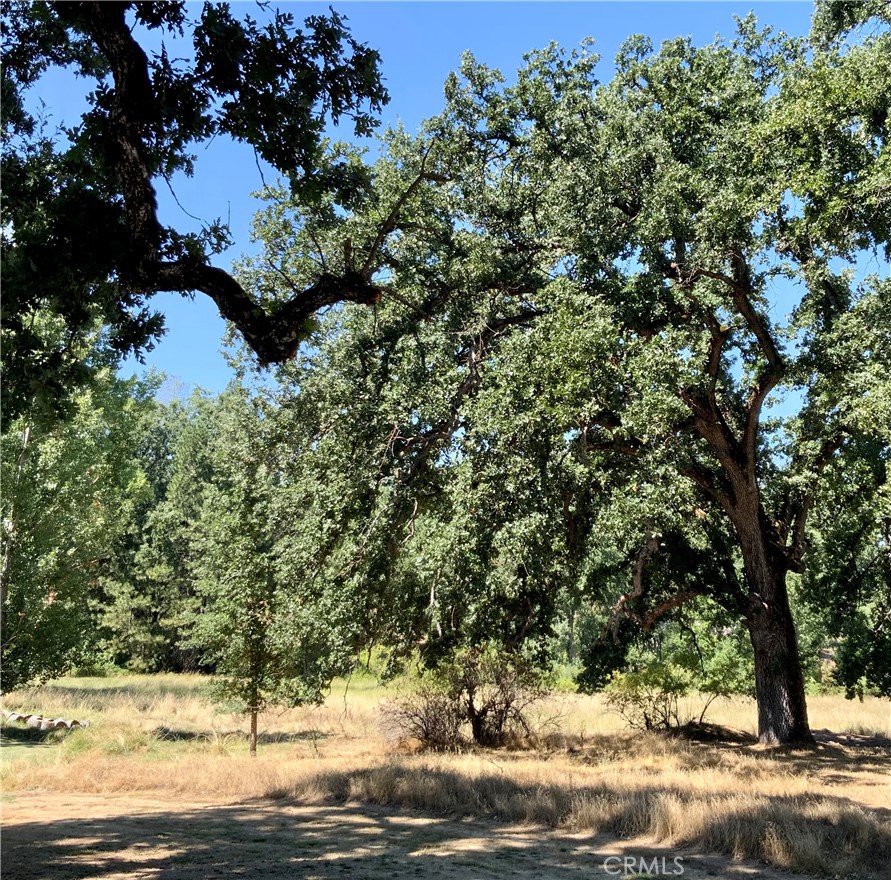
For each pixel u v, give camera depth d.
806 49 16.34
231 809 11.31
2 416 7.16
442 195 16.09
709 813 9.32
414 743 19.88
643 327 15.21
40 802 11.98
